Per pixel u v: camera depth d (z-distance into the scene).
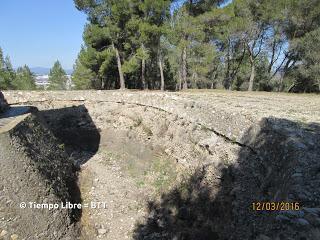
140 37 21.30
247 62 32.88
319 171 6.32
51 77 59.41
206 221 8.91
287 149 7.46
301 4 22.66
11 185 7.73
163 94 15.57
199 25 22.45
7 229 7.30
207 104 12.12
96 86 35.69
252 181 8.40
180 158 12.19
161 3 20.30
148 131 14.56
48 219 8.20
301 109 12.12
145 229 9.73
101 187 12.18
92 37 23.41
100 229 9.73
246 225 7.46
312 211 5.20
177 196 10.69
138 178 12.97
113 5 21.58
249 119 9.92
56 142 12.12
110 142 16.23
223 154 10.00
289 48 24.47
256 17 24.81
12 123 9.26
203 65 25.62
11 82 45.38
